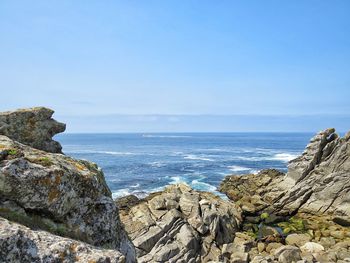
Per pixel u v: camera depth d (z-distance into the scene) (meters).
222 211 33.66
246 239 31.84
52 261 6.36
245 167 88.06
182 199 32.84
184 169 84.81
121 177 72.88
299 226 36.81
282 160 105.12
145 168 87.44
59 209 7.73
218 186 61.00
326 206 40.12
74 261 6.57
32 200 7.25
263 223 38.06
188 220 30.56
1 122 10.10
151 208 31.45
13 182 7.00
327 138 44.31
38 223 7.28
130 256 9.51
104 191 10.39
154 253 26.31
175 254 26.64
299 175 43.47
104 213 8.99
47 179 7.50
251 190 48.44
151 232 27.83
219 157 118.38
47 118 11.23
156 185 63.84
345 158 41.00
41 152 8.45
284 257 26.02
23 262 6.12
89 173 8.89
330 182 40.81
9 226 6.34
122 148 180.12
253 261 25.83
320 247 28.84
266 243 31.19
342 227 36.19
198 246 28.56
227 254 28.09
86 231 8.31
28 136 10.50
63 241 6.78
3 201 6.95
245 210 40.47
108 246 8.80
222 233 31.34
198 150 160.88
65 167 8.20
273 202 43.44
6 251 6.01
